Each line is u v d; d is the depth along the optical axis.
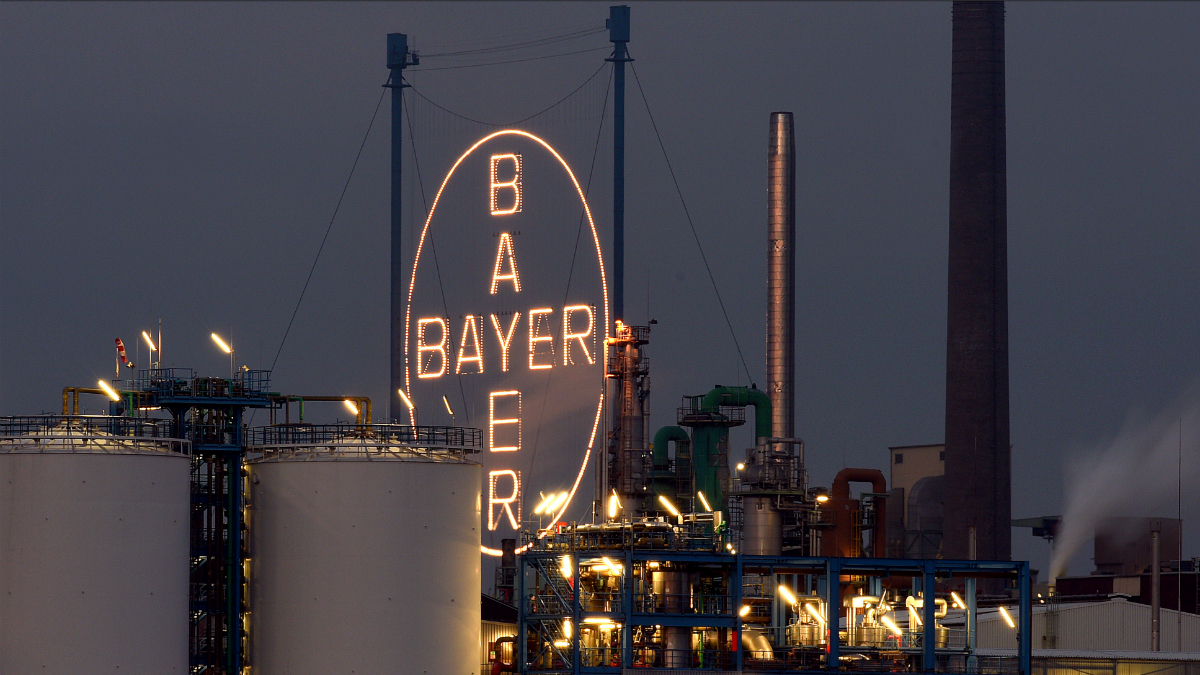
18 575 97.25
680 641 109.94
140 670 98.25
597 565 112.12
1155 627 125.19
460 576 107.19
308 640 104.00
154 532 99.75
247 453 108.94
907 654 109.62
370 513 104.75
